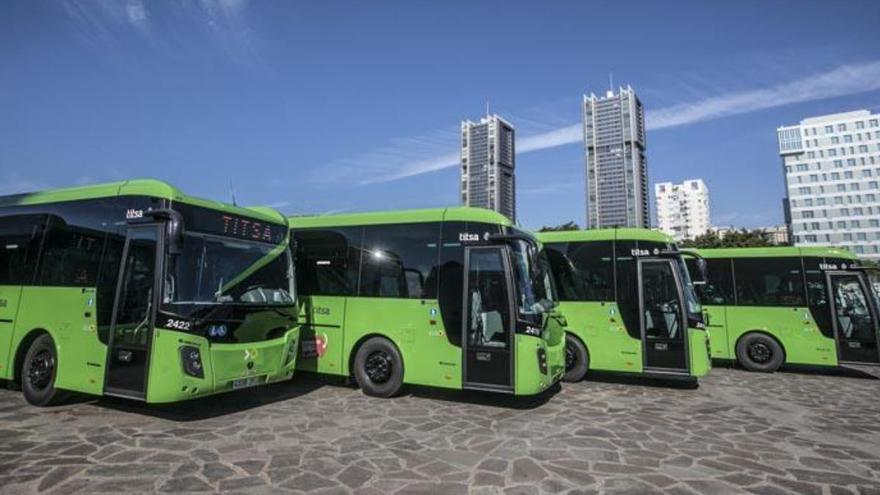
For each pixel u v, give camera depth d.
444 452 6.89
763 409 9.72
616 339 12.07
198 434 7.40
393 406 9.46
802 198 113.94
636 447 7.19
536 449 7.05
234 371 8.03
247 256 8.82
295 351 9.29
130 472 5.93
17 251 9.49
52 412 8.46
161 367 7.41
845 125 111.44
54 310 8.69
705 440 7.58
